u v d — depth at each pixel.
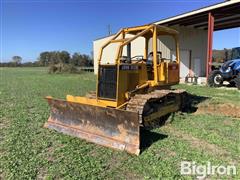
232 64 12.43
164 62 6.55
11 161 3.97
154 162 3.90
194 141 4.79
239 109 7.29
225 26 19.58
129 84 5.67
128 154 4.20
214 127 5.66
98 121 4.84
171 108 6.54
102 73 5.64
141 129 5.45
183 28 18.88
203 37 20.42
